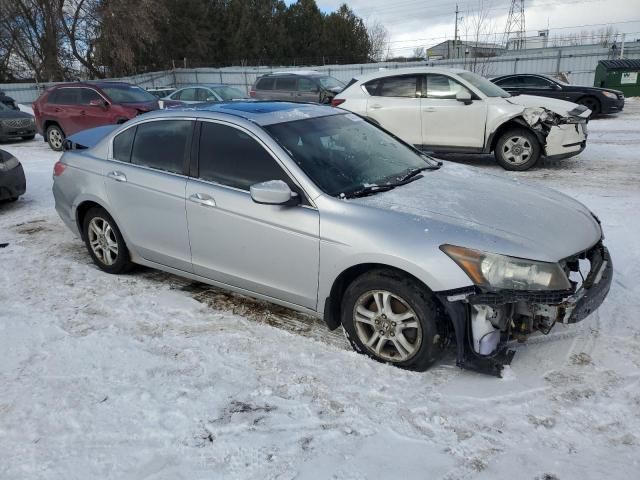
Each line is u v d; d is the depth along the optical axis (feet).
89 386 10.55
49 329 12.89
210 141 13.19
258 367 11.07
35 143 50.88
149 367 11.17
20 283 15.85
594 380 10.18
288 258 11.68
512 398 9.78
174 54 147.84
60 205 17.22
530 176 28.25
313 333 12.44
